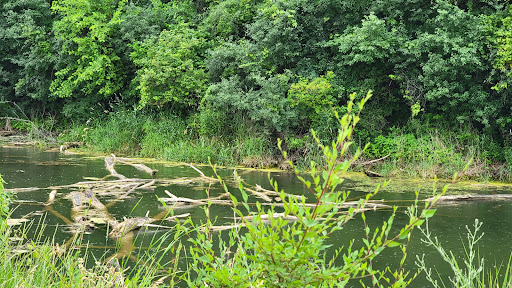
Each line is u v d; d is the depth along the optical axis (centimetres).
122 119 2189
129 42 2405
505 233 820
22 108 2773
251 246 242
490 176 1538
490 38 1630
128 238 720
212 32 2211
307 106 1817
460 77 1714
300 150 1806
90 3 2400
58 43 2456
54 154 1938
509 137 1672
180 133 1984
